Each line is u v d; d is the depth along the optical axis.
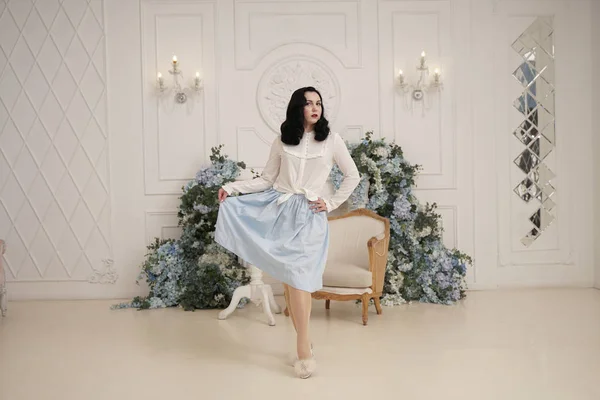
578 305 4.76
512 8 5.43
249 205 3.33
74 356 3.57
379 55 5.39
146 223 5.35
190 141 5.34
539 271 5.54
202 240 5.05
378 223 4.70
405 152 5.42
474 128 5.44
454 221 5.46
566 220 5.54
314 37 5.36
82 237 5.35
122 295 5.36
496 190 5.46
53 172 5.32
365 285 4.27
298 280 3.05
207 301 4.84
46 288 5.36
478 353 3.49
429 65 5.41
